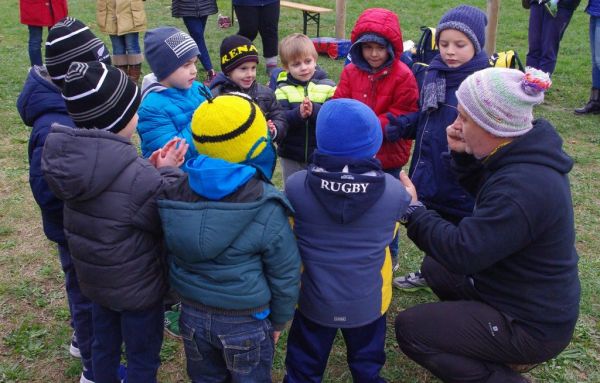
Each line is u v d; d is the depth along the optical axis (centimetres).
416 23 1102
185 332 225
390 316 333
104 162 204
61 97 245
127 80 228
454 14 290
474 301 245
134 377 237
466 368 241
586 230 420
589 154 542
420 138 307
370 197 218
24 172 503
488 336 234
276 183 501
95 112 219
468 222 225
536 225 214
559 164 218
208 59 746
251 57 360
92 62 224
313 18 988
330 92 378
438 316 243
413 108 333
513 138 221
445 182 298
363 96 343
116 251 212
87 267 216
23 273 366
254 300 212
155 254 224
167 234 206
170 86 314
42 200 238
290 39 371
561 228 219
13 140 564
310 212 230
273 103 368
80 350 266
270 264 212
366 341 246
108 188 208
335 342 312
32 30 744
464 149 247
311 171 222
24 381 284
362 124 217
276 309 221
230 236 201
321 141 222
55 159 201
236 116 202
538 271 224
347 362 279
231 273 207
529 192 212
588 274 366
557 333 229
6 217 432
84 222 212
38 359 297
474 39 286
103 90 217
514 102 211
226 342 217
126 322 228
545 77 209
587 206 452
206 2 711
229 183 199
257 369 227
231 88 368
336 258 229
